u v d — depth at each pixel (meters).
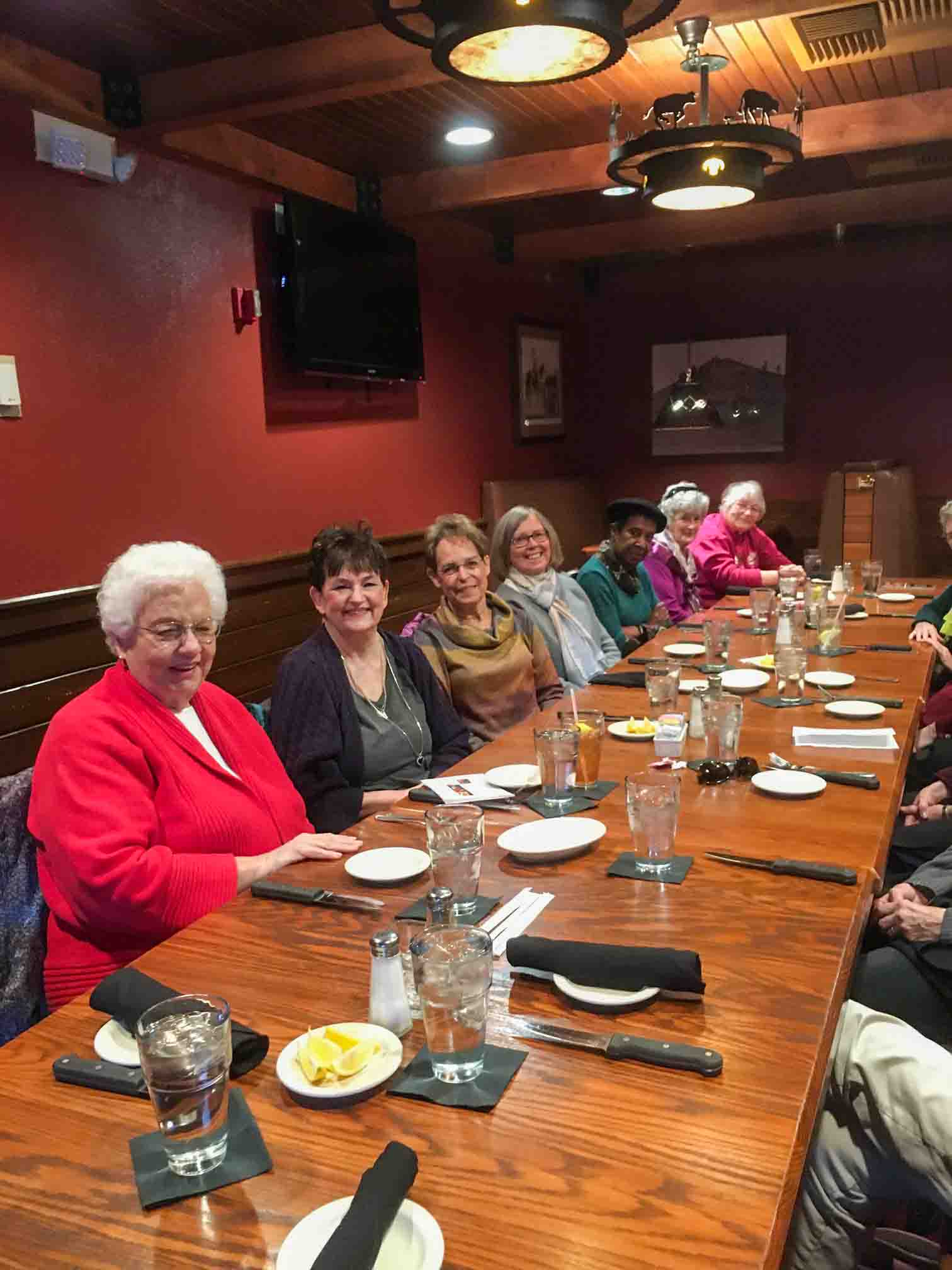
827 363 7.16
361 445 5.25
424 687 2.54
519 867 1.57
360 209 5.12
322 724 2.28
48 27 3.20
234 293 4.30
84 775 1.62
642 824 1.53
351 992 1.21
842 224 6.05
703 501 4.77
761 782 1.89
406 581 5.67
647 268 7.59
